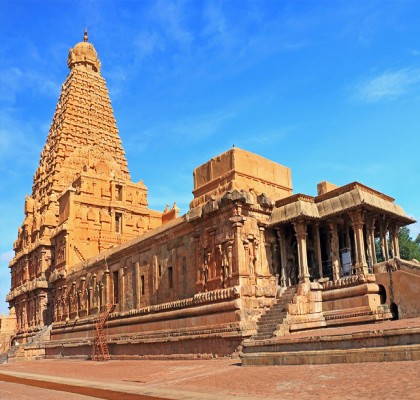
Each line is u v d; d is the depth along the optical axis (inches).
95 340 1947.6
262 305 1288.1
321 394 546.6
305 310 1192.8
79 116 3361.2
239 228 1316.4
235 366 946.1
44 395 748.0
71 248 2544.3
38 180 3297.2
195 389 703.7
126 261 1911.9
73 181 2933.1
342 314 1170.0
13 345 2930.6
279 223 1358.3
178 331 1448.1
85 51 3663.9
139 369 1196.5
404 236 2267.5
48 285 2741.1
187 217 1494.8
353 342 740.0
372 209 1264.8
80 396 706.8
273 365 849.5
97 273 2138.3
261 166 1524.4
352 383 573.3
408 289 1081.4
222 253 1349.7
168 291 1596.9
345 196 1275.8
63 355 2277.3
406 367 604.4
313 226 1370.6
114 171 3159.5
